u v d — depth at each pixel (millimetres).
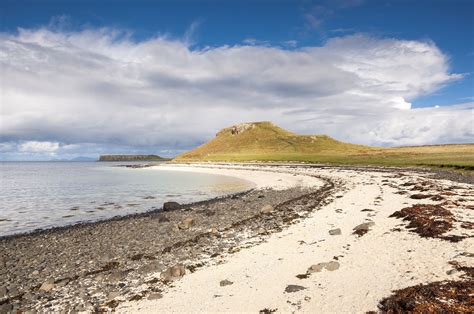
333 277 13562
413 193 35250
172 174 113312
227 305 11945
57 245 22781
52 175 116000
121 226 28359
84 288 14906
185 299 12789
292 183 65062
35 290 15078
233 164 152875
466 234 17375
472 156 104188
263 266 15898
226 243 21062
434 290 10711
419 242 16922
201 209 35656
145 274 16203
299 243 19422
